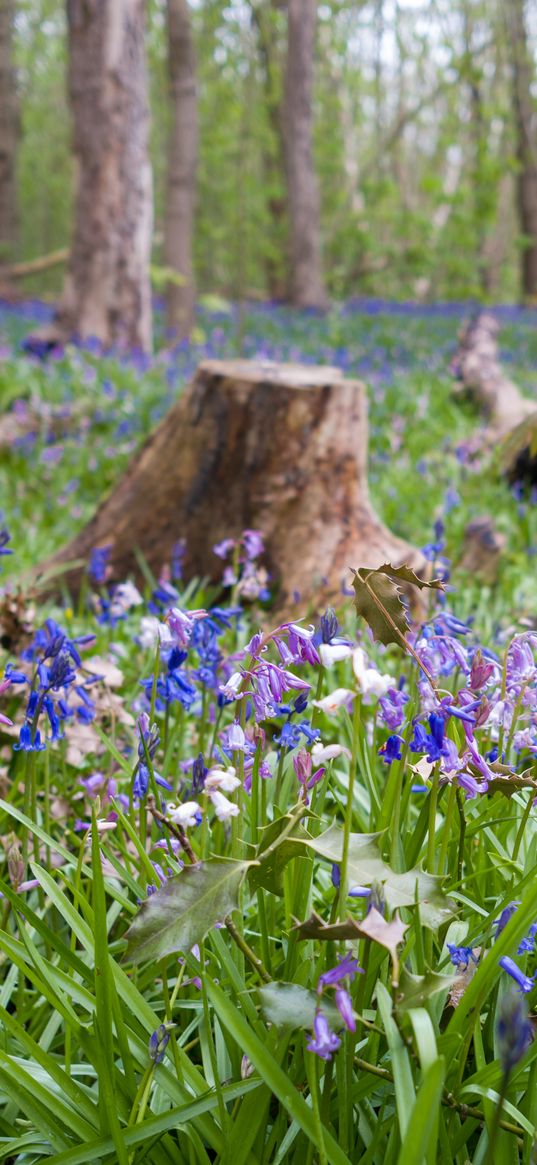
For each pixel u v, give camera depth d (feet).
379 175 80.94
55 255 53.72
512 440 13.20
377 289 102.12
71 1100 4.92
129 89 38.17
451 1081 4.80
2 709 9.05
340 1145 4.58
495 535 16.75
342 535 14.46
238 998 5.08
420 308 73.97
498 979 5.05
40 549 18.06
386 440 26.76
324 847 4.41
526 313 72.74
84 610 14.56
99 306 39.63
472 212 67.36
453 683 7.04
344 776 7.95
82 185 38.81
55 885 5.16
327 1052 3.83
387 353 44.68
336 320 59.06
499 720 5.30
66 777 8.21
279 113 79.61
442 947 5.28
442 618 5.77
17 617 10.37
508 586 15.92
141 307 40.63
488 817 6.03
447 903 4.41
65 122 131.34
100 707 8.68
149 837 7.36
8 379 30.22
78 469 24.21
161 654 7.61
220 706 7.64
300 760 4.57
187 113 51.26
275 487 14.51
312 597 14.08
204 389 14.83
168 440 15.35
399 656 10.71
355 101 94.43
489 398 31.04
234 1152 4.56
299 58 70.03
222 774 4.70
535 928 4.93
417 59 80.69
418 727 4.65
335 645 4.24
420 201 117.08
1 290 69.15
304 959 5.17
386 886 4.40
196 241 88.17
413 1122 3.49
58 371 32.71
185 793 6.06
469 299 81.15
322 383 14.38
